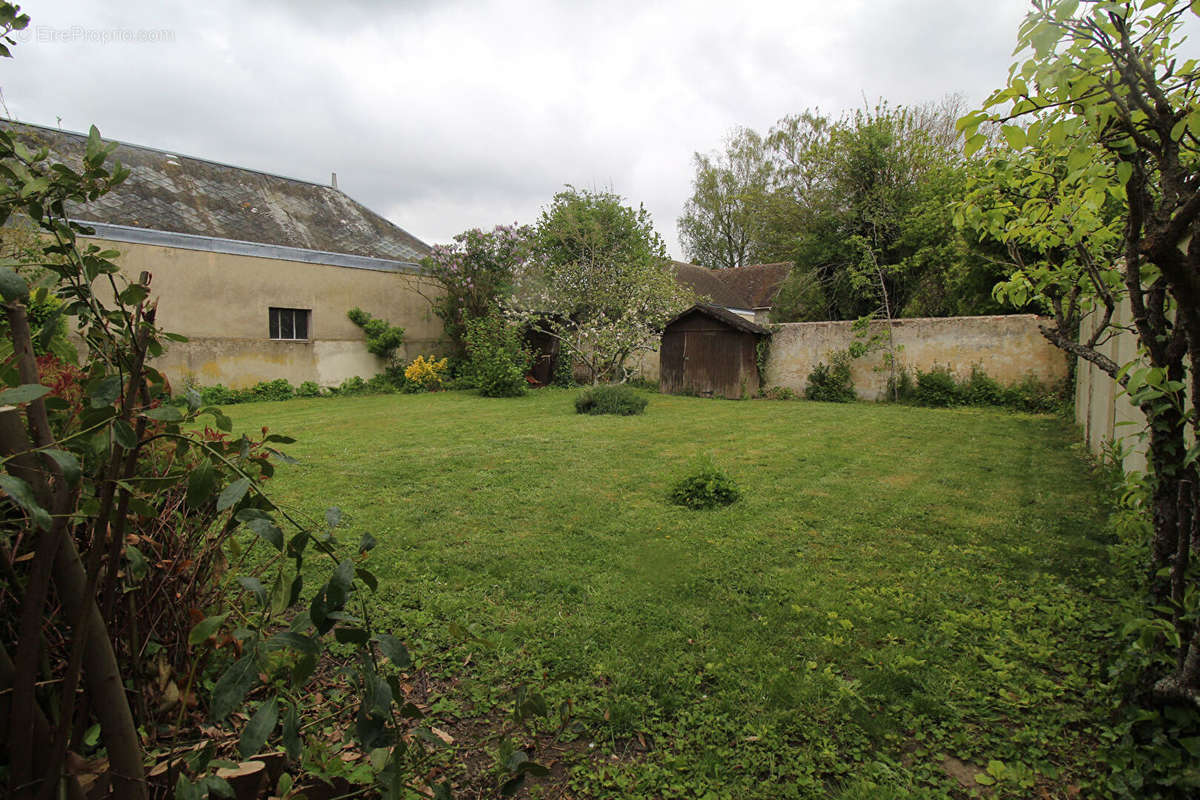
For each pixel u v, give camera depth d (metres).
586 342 17.41
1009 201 3.29
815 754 2.23
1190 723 2.00
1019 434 9.26
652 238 21.16
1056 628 3.08
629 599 3.49
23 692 1.03
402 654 1.20
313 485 6.02
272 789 1.76
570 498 5.56
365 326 16.78
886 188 17.44
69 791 1.12
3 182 1.21
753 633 3.10
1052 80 1.68
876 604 3.40
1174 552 2.21
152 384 1.37
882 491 5.81
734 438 8.91
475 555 4.16
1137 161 2.00
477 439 8.72
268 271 15.04
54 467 1.06
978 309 15.38
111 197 13.80
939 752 2.25
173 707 1.94
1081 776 2.10
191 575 2.10
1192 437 2.66
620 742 2.35
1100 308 6.90
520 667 2.81
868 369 14.92
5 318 1.16
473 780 2.13
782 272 26.55
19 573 1.36
